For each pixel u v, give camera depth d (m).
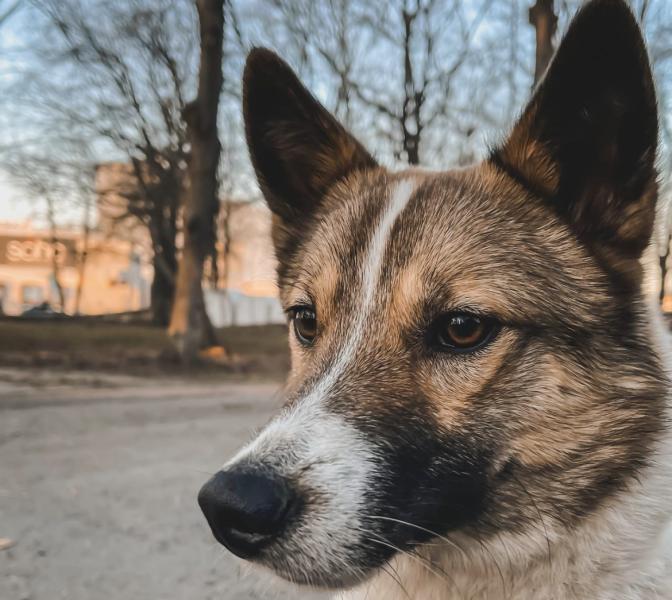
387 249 0.33
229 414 1.20
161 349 2.40
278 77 0.42
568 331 0.31
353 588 0.30
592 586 0.31
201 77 2.01
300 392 0.31
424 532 0.30
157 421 1.10
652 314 0.34
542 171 0.35
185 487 0.69
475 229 0.33
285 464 0.28
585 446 0.31
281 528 0.27
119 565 0.49
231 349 2.55
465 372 0.31
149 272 8.05
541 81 0.35
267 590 0.43
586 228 0.33
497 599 0.32
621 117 0.33
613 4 0.32
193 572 0.48
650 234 0.33
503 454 0.31
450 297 0.31
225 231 4.90
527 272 0.32
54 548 0.52
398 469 0.29
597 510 0.31
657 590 0.31
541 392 0.31
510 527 0.31
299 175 0.43
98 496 0.65
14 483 0.69
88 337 2.74
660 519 0.31
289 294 0.39
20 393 1.41
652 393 0.32
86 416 1.13
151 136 3.63
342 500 0.28
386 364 0.31
